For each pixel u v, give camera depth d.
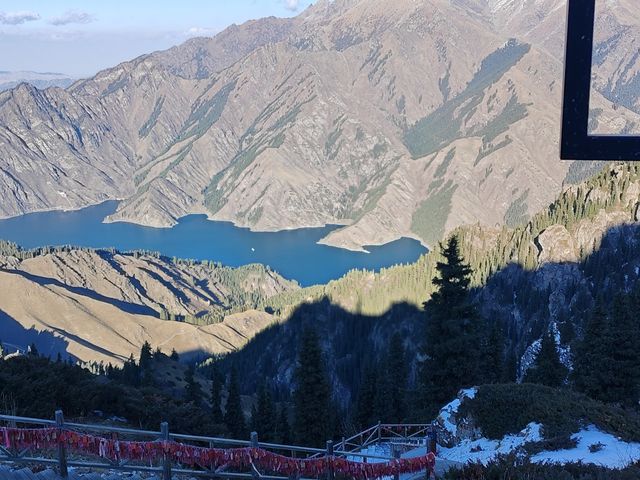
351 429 70.00
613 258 150.88
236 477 16.56
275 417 67.31
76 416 27.91
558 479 12.96
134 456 14.33
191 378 80.19
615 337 45.03
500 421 26.55
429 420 41.69
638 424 23.55
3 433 13.38
